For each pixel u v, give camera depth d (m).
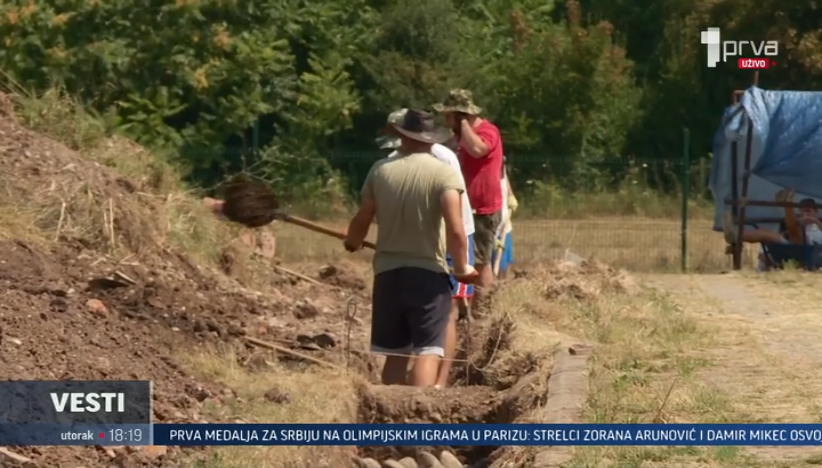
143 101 72.81
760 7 93.31
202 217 39.12
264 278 40.34
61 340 24.70
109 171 37.09
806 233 55.38
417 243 27.14
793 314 34.09
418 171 27.11
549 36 96.44
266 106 79.38
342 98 85.25
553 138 96.12
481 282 35.88
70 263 30.66
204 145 76.44
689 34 98.50
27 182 33.44
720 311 34.66
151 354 26.11
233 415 23.42
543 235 68.44
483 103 92.06
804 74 92.56
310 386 25.92
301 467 21.41
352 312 35.28
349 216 77.31
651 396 23.48
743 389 24.30
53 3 72.44
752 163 56.22
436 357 27.30
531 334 29.91
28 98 42.00
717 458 19.22
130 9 73.75
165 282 32.44
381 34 90.94
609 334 30.14
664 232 69.88
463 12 101.31
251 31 81.12
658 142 98.31
